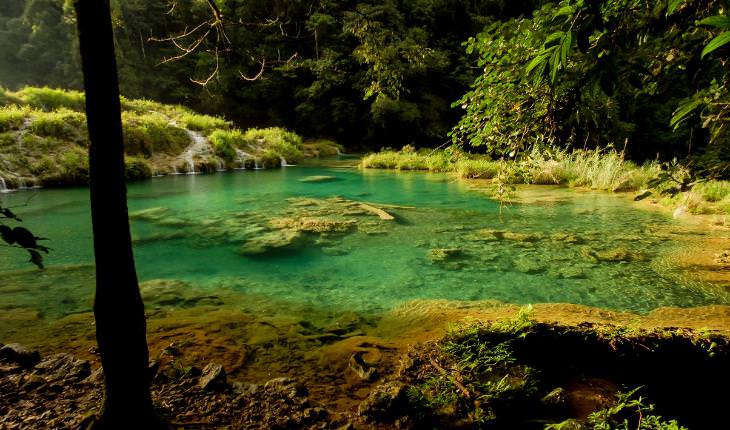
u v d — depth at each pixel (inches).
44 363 112.8
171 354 123.9
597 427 89.6
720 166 81.9
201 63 1133.1
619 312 162.6
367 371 115.7
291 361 124.4
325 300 183.6
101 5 62.9
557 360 122.2
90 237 289.9
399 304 178.4
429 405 98.6
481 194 463.8
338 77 1018.7
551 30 72.9
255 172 689.0
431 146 1253.7
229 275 217.2
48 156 531.8
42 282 202.8
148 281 204.4
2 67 1268.5
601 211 369.1
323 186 531.8
